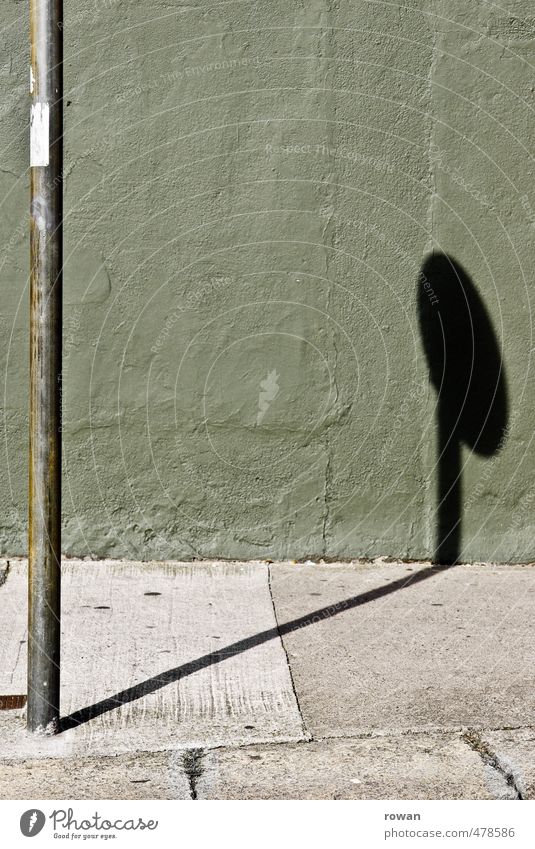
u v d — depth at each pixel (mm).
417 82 4996
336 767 2988
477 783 2906
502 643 4004
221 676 3611
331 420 5047
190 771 2957
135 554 5023
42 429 3062
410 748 3113
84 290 4938
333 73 4953
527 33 5023
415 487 5102
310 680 3600
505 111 5031
